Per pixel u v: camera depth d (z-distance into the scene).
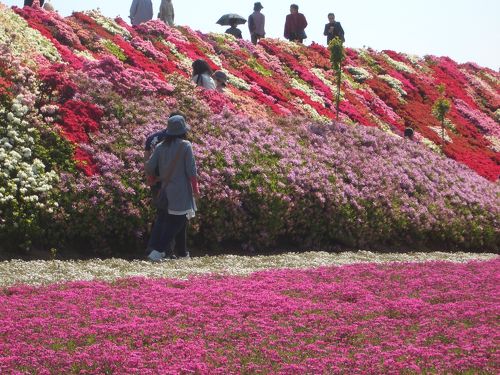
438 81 45.88
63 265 15.40
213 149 20.89
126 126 20.47
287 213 20.56
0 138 18.02
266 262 17.66
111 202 17.80
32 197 16.80
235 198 19.69
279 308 11.75
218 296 12.36
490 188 28.75
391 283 14.20
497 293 13.48
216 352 9.47
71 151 18.55
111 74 22.75
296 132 25.14
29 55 23.25
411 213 23.69
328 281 14.41
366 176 23.95
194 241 19.42
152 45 30.78
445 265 17.14
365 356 9.36
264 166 21.31
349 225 21.92
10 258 16.06
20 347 9.22
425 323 11.09
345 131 26.97
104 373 8.57
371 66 42.72
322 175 22.50
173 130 16.97
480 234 25.67
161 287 12.93
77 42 27.56
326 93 35.28
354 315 11.48
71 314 10.84
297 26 42.66
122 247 18.19
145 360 8.96
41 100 20.02
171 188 16.94
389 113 37.75
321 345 9.95
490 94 48.59
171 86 23.91
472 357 9.35
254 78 32.69
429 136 36.97
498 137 42.75
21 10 27.42
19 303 11.36
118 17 32.12
